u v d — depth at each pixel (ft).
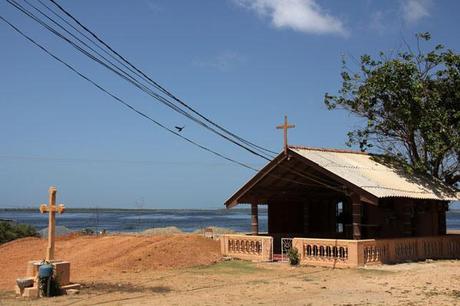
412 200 87.56
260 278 64.39
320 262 75.36
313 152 83.66
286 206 99.40
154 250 79.71
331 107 101.91
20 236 125.08
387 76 93.15
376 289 54.60
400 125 98.37
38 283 51.37
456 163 98.43
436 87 94.38
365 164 87.35
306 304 46.60
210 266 76.64
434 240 85.66
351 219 104.53
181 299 49.49
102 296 51.31
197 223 379.96
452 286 55.11
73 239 103.76
